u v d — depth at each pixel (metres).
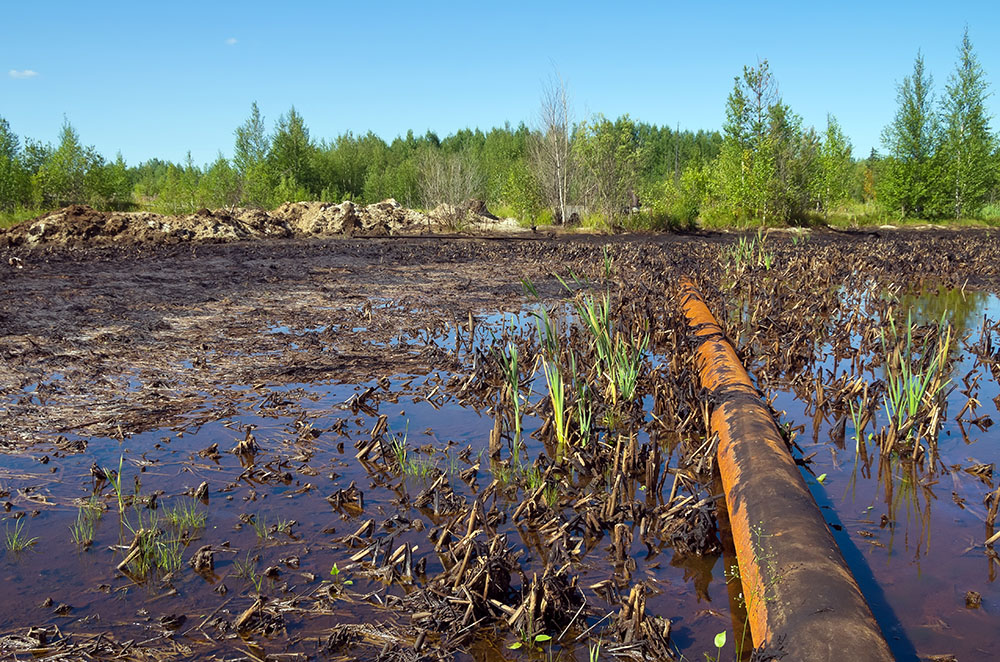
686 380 5.98
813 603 2.63
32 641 2.79
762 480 3.68
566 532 3.77
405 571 3.34
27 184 34.16
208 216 22.83
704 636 2.95
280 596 3.16
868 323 9.18
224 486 4.34
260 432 5.27
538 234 27.31
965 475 4.73
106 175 37.59
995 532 3.93
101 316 9.31
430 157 37.38
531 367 7.15
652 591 3.30
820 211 34.56
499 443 4.98
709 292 11.33
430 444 5.15
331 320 9.61
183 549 3.57
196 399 5.99
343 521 3.92
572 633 2.96
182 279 13.19
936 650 2.87
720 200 33.44
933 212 35.59
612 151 30.06
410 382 6.71
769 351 7.80
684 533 3.69
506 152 62.56
